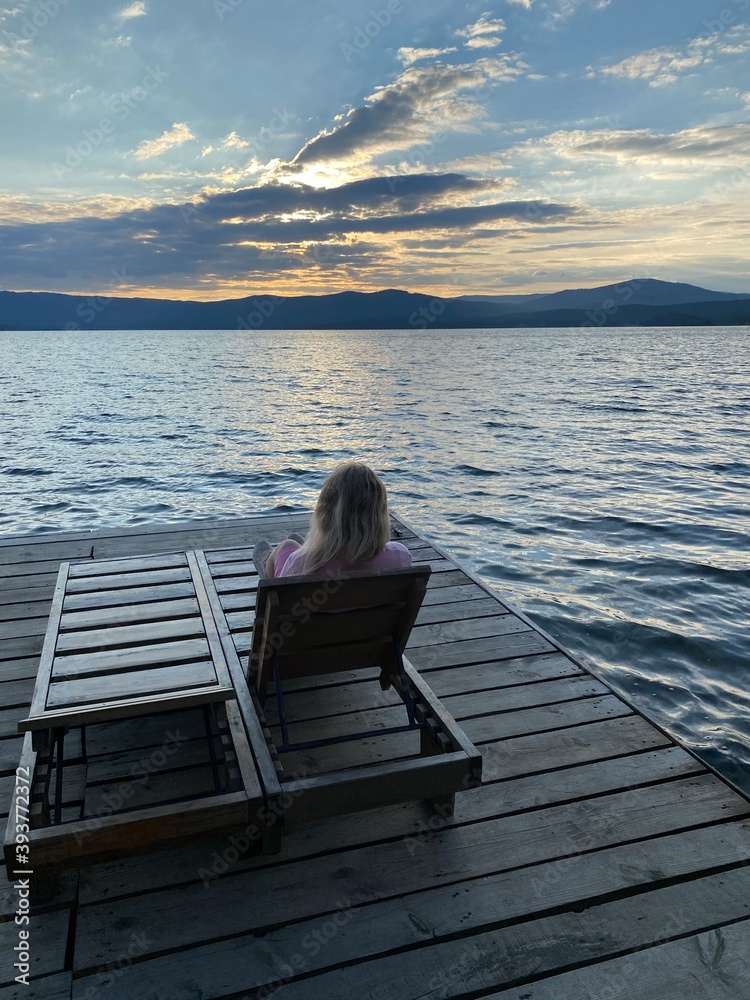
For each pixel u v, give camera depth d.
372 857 2.24
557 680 3.45
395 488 12.28
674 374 47.97
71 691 2.26
